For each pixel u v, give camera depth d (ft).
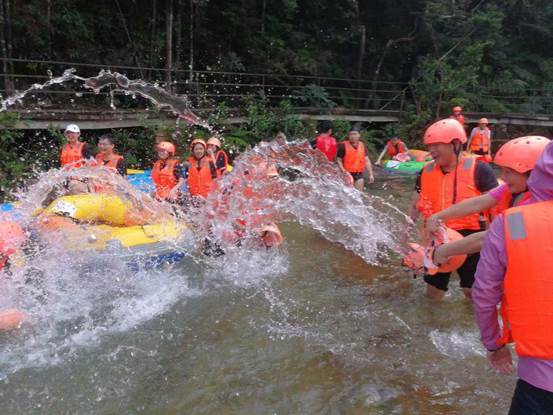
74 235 17.29
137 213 19.62
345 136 52.44
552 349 6.61
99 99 44.09
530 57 79.00
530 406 6.86
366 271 19.93
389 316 16.01
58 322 15.03
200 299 17.06
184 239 19.54
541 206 6.88
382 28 67.31
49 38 41.68
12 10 38.81
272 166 21.47
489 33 70.79
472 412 11.29
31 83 41.83
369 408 11.45
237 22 53.67
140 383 12.35
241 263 20.02
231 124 45.57
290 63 58.34
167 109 40.60
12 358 13.29
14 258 15.26
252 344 14.24
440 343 14.34
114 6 47.85
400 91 63.52
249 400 11.75
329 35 64.54
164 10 50.90
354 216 24.54
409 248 16.21
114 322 15.29
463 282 15.17
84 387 12.16
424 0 63.67
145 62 49.16
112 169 21.54
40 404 11.49
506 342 8.05
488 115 64.34
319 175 27.20
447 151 14.25
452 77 63.82
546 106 73.92
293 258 21.24
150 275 18.19
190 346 14.08
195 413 11.27
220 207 20.43
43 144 35.29
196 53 53.98
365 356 13.67
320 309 16.51
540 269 6.64
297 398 11.84
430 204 14.88
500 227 7.19
